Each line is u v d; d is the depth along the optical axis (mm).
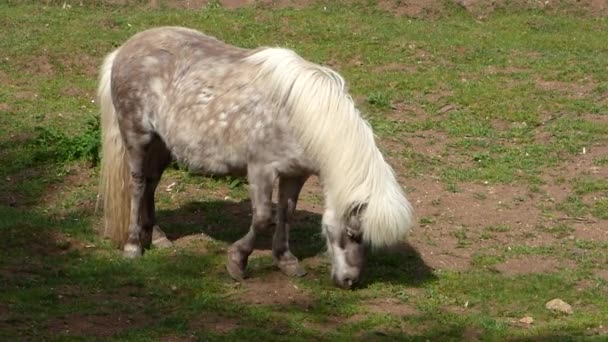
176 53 9148
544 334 7926
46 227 9992
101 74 9672
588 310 8547
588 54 17812
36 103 14594
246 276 8938
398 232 8078
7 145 12641
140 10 20266
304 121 8281
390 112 14727
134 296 8414
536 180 12055
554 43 18453
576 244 10156
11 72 16062
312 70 8430
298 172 8625
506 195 11586
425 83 15852
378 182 8086
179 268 9086
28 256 9266
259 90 8539
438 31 18984
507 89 15609
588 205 11328
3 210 10391
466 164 12641
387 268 9336
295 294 8602
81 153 12109
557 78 16203
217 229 10273
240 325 7875
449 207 11125
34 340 7348
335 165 8180
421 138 13586
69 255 9367
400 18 19984
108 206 9602
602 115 14609
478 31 19141
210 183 11594
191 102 8852
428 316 8203
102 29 18375
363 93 15461
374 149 8227
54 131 13023
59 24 18672
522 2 20578
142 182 9438
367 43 17891
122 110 9266
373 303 8461
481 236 10320
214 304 8227
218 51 9094
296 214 10719
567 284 9039
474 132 13844
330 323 8039
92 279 8711
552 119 14469
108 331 7609
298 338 7652
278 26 18578
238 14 19562
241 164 8742
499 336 7855
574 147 13242
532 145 13383
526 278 9156
